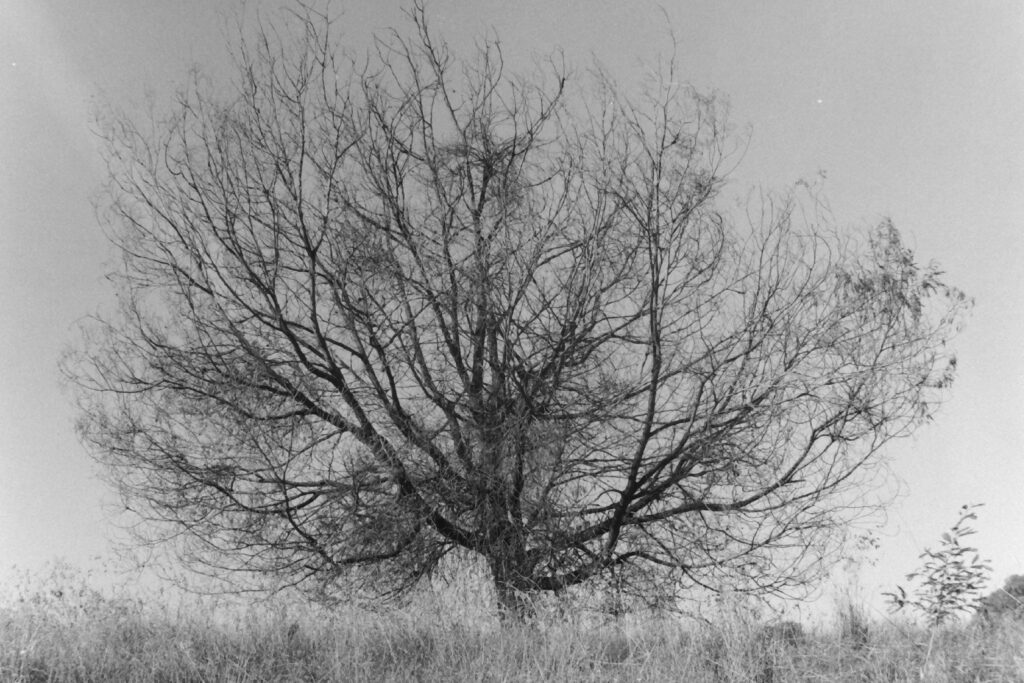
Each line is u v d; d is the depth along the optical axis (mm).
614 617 7543
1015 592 7262
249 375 10531
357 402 10602
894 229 10750
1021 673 5250
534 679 5883
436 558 10219
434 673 6195
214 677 6184
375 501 10328
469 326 11086
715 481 10570
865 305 10516
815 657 6000
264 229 10977
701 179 11133
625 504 10523
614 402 10742
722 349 10719
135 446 10617
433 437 10594
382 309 10945
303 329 10930
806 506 10297
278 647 7000
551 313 10984
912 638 6328
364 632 7113
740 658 5824
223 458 10508
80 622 7254
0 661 6137
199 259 10938
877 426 10273
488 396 10953
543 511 10148
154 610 7746
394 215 11336
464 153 11625
